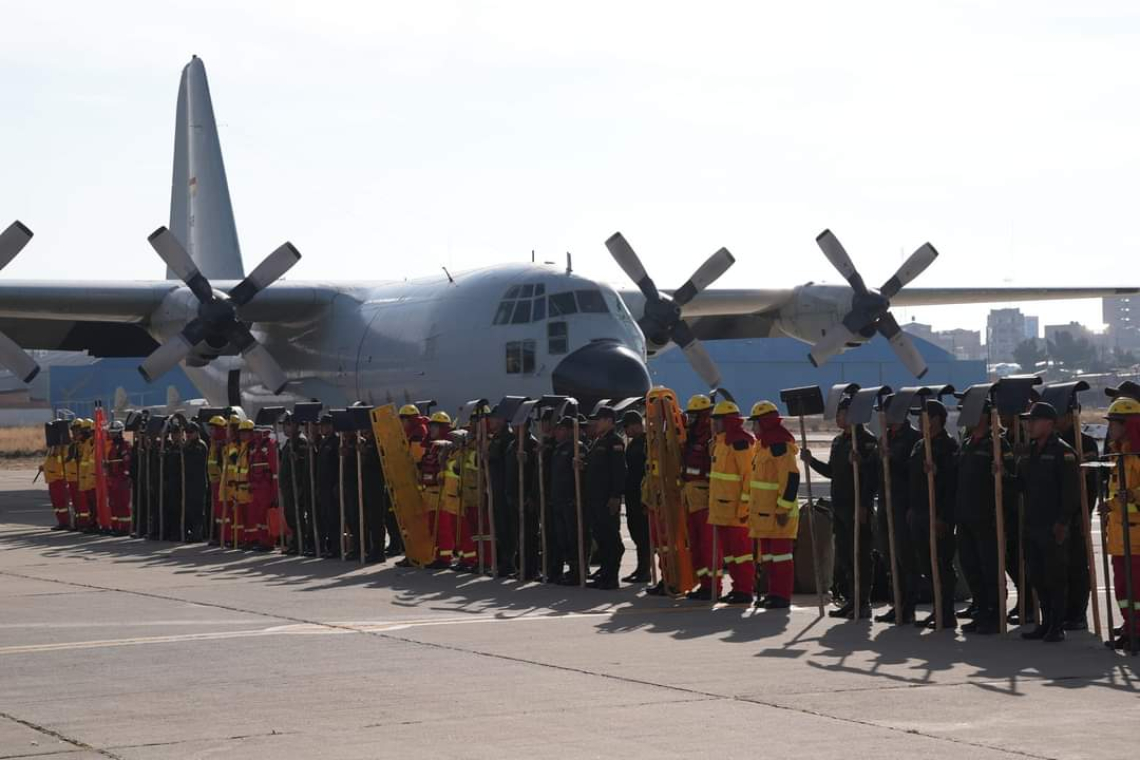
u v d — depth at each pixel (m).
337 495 19.86
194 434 23.09
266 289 29.06
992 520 12.23
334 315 29.70
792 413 14.10
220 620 13.38
